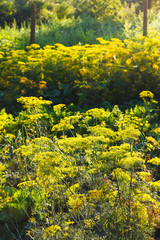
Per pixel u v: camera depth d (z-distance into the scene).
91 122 4.83
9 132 4.52
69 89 7.00
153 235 2.39
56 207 2.86
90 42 12.75
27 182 2.35
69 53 7.55
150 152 4.04
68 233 2.27
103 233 2.36
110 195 2.19
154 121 5.76
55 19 17.45
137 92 6.98
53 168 2.05
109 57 7.18
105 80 7.00
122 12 19.48
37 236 2.30
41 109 5.18
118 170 2.19
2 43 11.09
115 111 4.97
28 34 13.41
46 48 8.32
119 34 13.35
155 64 7.02
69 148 2.47
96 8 19.69
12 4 19.75
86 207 2.37
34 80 7.12
